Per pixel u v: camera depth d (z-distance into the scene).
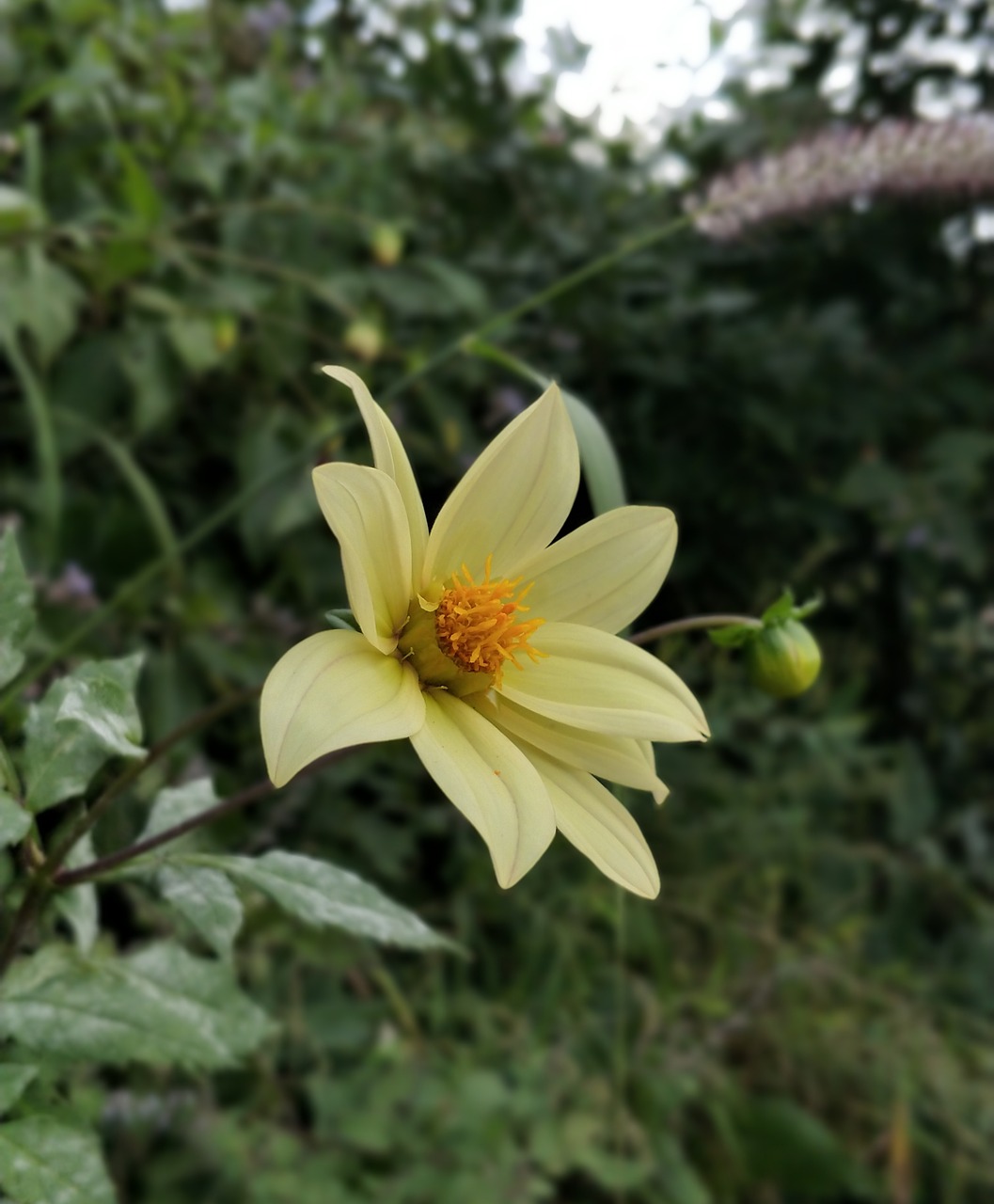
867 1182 0.45
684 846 0.48
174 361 0.38
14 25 0.40
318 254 0.42
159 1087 0.32
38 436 0.36
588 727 0.16
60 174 0.39
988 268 0.61
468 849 0.43
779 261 0.58
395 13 0.54
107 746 0.16
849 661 0.63
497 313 0.47
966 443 0.59
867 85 0.60
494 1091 0.38
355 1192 0.35
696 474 0.54
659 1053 0.43
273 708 0.14
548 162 0.50
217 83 0.46
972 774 0.65
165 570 0.37
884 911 0.58
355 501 0.15
